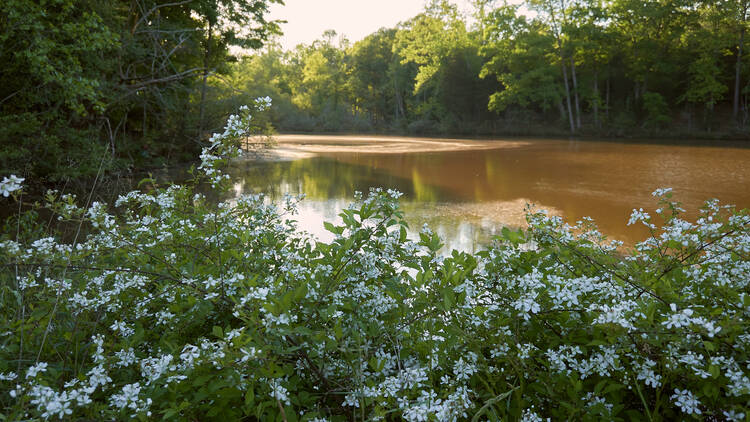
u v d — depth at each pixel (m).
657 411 1.64
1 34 10.03
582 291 1.85
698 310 1.79
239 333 1.53
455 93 57.81
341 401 1.83
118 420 1.48
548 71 49.19
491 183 15.98
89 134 13.72
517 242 2.17
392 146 35.16
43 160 11.02
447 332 1.80
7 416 1.44
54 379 1.70
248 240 2.35
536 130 51.22
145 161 18.47
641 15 44.50
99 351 1.72
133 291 2.12
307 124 72.56
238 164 22.25
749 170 19.16
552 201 12.55
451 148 32.75
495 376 1.78
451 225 9.69
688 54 46.19
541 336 1.96
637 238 8.47
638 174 18.14
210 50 24.14
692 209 11.34
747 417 1.38
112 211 7.72
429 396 1.61
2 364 1.80
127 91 16.22
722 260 2.20
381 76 79.75
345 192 14.07
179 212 2.72
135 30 17.31
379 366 1.63
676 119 48.19
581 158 24.78
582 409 1.58
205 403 1.59
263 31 24.89
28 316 2.26
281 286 1.90
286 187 15.02
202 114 22.11
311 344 1.77
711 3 43.00
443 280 1.94
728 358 1.65
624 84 48.78
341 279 1.97
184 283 1.93
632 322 1.65
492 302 2.07
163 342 1.86
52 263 2.13
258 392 1.60
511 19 49.12
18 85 11.59
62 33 11.26
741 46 42.84
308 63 85.31
